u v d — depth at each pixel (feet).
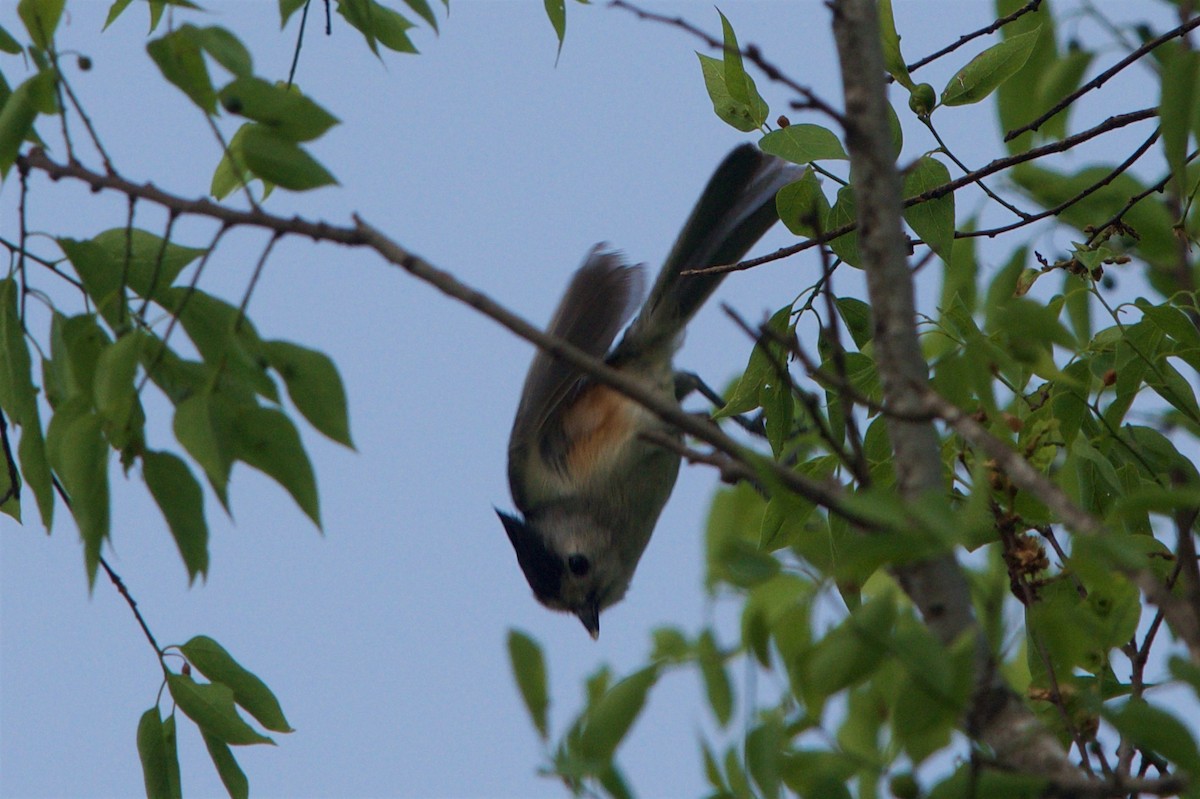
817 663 13.38
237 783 22.07
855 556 12.63
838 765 14.44
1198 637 12.91
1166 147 18.61
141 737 21.90
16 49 20.34
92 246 19.27
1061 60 22.86
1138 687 19.33
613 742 14.14
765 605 14.80
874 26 17.46
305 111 16.66
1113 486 20.66
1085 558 14.08
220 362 16.35
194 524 17.49
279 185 16.55
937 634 14.93
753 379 24.59
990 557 20.53
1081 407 21.58
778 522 20.27
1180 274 22.68
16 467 22.86
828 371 24.36
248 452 16.28
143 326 17.72
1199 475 22.85
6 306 19.48
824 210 24.43
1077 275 22.90
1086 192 22.86
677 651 14.70
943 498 12.92
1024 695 19.08
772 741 14.32
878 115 17.03
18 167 18.11
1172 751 13.25
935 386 19.38
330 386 16.57
